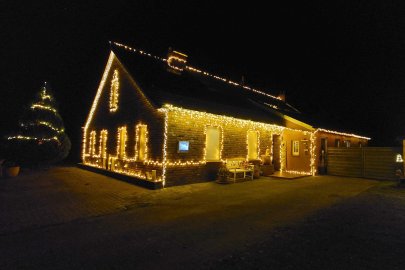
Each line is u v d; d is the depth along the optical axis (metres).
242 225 5.97
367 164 15.07
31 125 17.44
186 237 5.19
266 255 4.28
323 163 17.30
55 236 5.27
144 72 13.91
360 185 12.23
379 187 11.62
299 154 17.45
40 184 11.62
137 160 13.23
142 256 4.29
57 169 18.17
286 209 7.48
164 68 16.02
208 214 6.95
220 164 13.67
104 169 15.29
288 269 3.78
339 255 4.27
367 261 4.04
